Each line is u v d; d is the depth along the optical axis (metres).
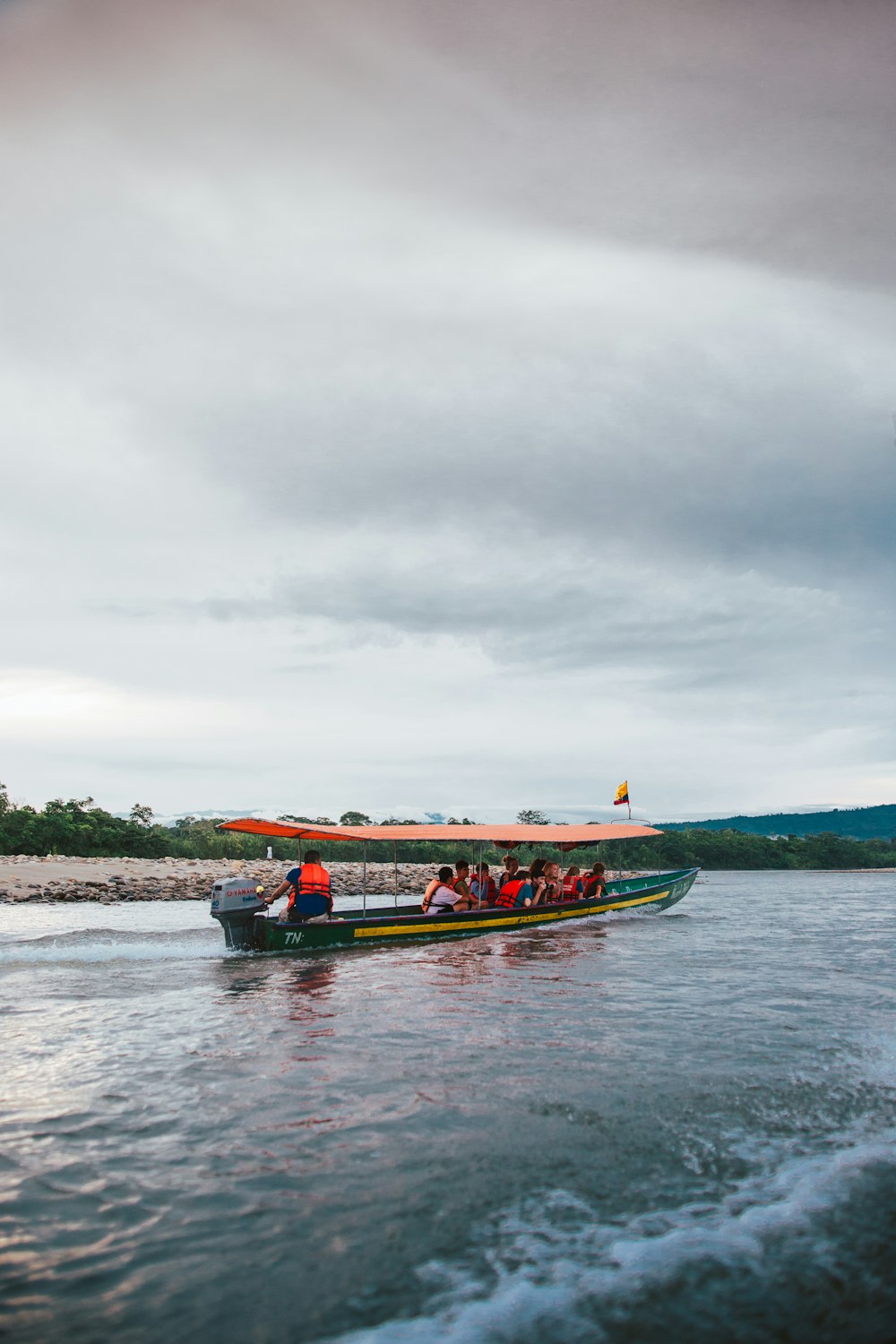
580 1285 3.44
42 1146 4.81
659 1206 4.14
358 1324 3.14
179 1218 3.97
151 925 19.06
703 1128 5.17
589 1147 4.86
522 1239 3.80
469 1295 3.36
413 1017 8.12
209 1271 3.50
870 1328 3.16
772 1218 4.04
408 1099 5.63
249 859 63.38
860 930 17.73
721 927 18.08
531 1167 4.57
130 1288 3.37
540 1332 3.12
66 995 9.48
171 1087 5.88
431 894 15.61
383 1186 4.32
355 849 62.28
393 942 14.19
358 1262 3.59
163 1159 4.64
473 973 10.94
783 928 18.05
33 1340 2.99
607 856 87.25
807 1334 3.13
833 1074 6.30
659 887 21.94
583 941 14.71
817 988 9.94
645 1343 3.07
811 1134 5.11
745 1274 3.54
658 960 12.30
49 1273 3.46
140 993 9.63
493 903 17.80
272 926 12.84
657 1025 7.82
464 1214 4.04
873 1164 4.68
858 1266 3.60
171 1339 3.03
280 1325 3.13
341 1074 6.17
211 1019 8.09
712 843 122.06
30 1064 6.48
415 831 15.69
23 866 37.16
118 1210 4.03
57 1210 4.02
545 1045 7.04
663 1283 3.46
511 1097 5.69
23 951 13.59
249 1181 4.37
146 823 64.75
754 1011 8.53
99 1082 5.98
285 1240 3.76
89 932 17.02
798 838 135.62
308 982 10.31
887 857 140.38
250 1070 6.29
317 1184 4.34
